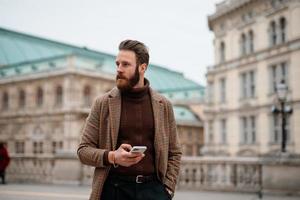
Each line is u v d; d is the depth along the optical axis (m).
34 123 77.38
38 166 19.55
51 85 75.19
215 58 49.09
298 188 14.18
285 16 38.47
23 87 79.62
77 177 18.06
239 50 45.00
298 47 36.44
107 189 3.60
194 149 84.56
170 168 3.82
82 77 73.62
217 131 48.06
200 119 86.38
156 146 3.67
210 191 15.96
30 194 13.56
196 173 16.62
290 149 36.78
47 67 77.12
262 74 41.19
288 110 19.58
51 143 74.31
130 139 3.63
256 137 41.78
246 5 43.47
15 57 91.50
